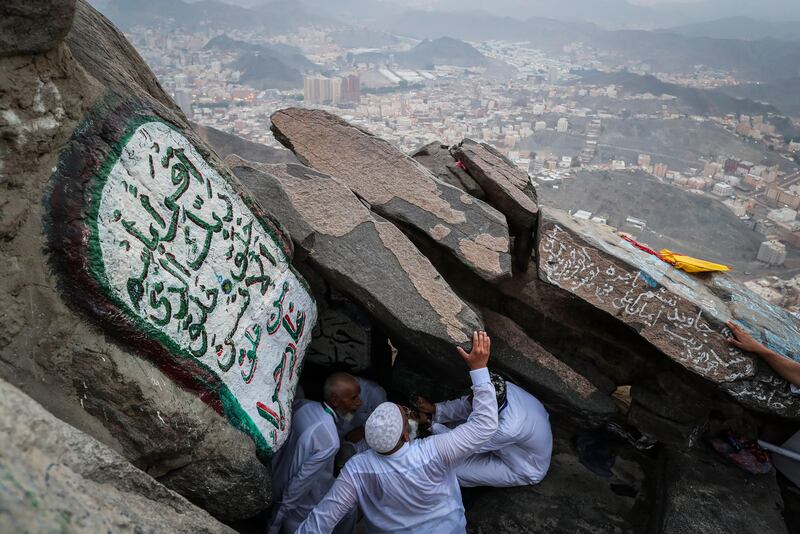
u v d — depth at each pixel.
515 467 2.94
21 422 1.19
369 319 3.34
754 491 2.90
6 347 1.57
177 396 1.96
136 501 1.50
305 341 2.76
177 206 1.99
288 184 2.88
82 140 1.69
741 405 2.97
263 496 2.32
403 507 2.44
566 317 3.31
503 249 3.00
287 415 2.55
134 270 1.80
